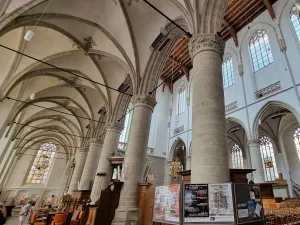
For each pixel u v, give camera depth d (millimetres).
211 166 5039
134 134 10289
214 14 7410
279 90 14648
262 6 17922
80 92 18516
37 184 31000
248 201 3830
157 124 27406
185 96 26656
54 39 12859
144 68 11977
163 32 10797
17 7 8398
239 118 17297
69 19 11305
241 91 17969
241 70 18531
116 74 16125
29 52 12656
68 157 33562
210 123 5559
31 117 21297
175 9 9828
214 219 3531
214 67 6457
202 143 5402
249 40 19016
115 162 12953
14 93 14891
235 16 19531
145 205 8539
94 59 14852
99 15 11883
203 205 3660
